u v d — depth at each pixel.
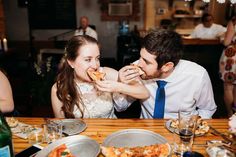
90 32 5.93
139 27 7.54
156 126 1.50
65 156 1.14
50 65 3.42
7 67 5.20
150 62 1.55
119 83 1.64
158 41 1.51
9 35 7.52
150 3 7.28
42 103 3.35
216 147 1.21
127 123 1.54
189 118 1.28
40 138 1.36
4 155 0.99
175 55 1.55
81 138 1.30
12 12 7.33
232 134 1.31
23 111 3.35
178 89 1.79
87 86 1.78
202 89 1.81
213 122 1.56
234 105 3.58
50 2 7.30
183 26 7.50
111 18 7.45
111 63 6.88
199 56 4.58
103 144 1.26
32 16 7.38
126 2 7.30
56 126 1.42
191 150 1.24
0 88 1.58
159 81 1.72
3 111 1.58
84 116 1.79
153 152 1.16
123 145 1.28
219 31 5.21
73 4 7.35
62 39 7.61
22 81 4.54
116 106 1.90
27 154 1.21
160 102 1.72
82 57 1.64
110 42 7.70
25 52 7.41
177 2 7.32
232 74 3.51
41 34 7.55
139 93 1.67
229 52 3.49
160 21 7.43
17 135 1.39
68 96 1.74
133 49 5.65
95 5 7.39
